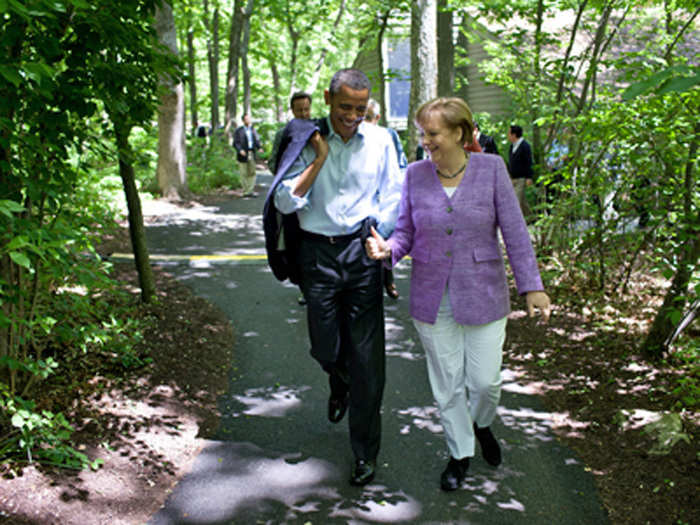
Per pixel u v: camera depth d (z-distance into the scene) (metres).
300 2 25.70
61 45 3.39
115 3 3.48
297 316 5.94
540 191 7.34
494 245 3.02
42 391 3.76
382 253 3.03
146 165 4.52
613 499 3.05
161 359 4.57
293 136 3.08
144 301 5.68
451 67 13.91
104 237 8.98
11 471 2.95
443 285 3.00
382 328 3.27
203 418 3.90
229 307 6.19
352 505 3.04
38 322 3.21
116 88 3.68
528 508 3.00
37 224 3.22
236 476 3.28
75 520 2.76
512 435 3.71
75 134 3.48
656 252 5.15
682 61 5.04
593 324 5.38
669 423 3.50
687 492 3.00
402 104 24.42
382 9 12.12
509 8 8.27
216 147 21.70
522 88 7.86
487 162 2.98
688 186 4.43
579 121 6.04
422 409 4.09
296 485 3.21
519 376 4.54
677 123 4.40
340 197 3.11
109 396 3.90
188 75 4.32
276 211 3.18
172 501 3.05
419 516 2.95
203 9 26.80
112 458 3.27
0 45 2.82
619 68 5.40
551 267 6.81
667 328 4.45
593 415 3.85
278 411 4.05
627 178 5.49
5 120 2.82
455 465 3.18
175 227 10.77
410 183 3.10
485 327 3.01
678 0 5.78
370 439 3.23
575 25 7.06
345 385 3.59
